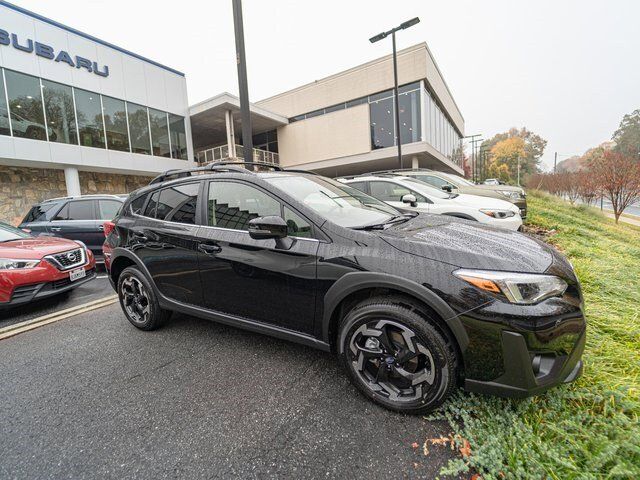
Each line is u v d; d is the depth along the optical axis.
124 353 2.85
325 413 1.95
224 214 2.65
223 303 2.63
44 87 11.91
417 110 20.06
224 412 2.01
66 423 1.99
